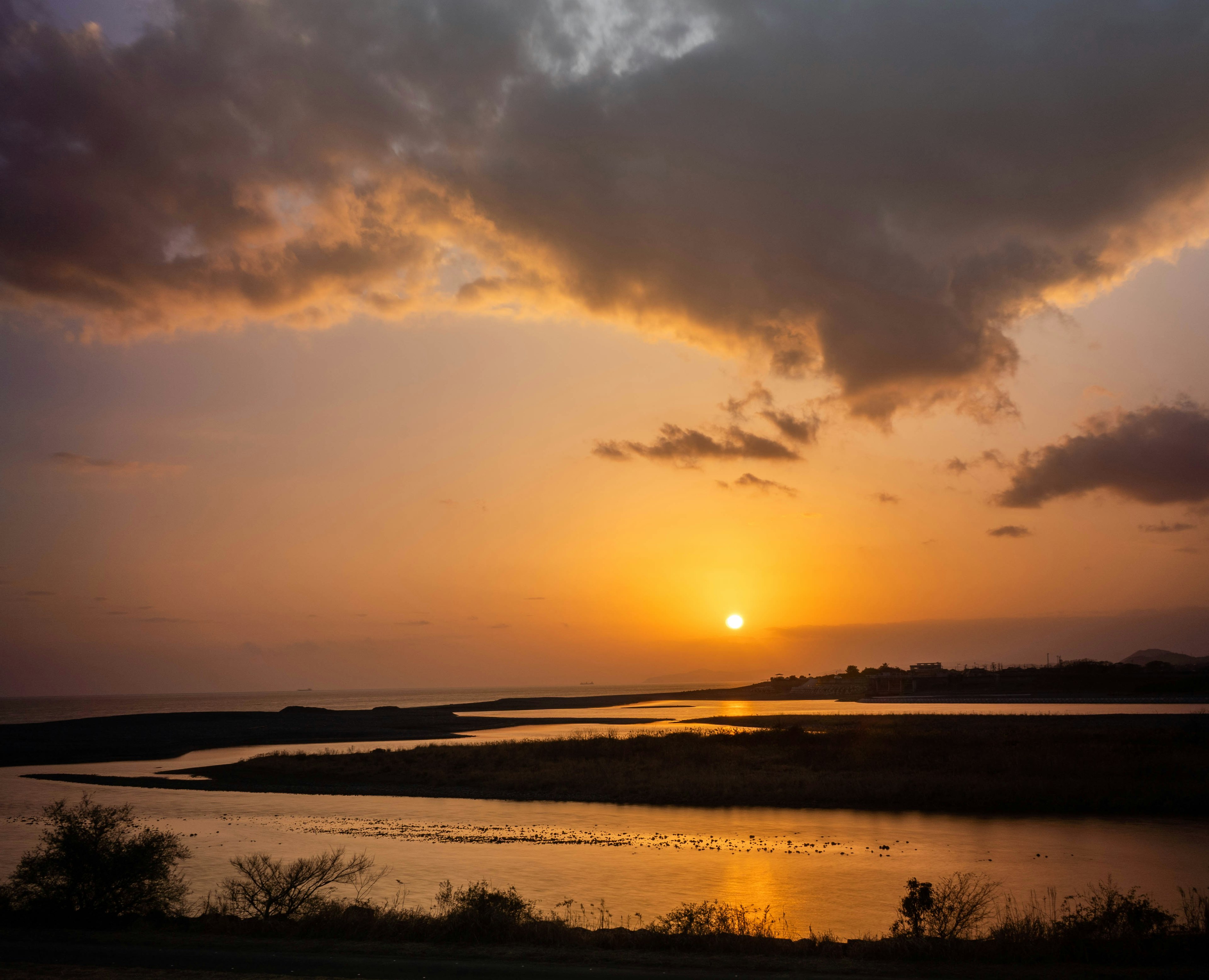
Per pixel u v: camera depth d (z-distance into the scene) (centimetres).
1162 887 2297
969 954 1313
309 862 2070
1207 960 1279
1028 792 3900
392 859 2748
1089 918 1545
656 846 3002
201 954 1312
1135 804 3766
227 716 15575
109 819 1797
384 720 14012
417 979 1160
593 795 4362
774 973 1199
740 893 2253
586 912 2031
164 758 6994
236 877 2370
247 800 4359
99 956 1302
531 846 2998
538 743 6406
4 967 1224
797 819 3641
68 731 10550
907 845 2991
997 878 2447
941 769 4756
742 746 6016
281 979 1158
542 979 1161
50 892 1645
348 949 1356
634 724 11881
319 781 5038
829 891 2281
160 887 1758
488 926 1458
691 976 1180
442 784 4812
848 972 1208
